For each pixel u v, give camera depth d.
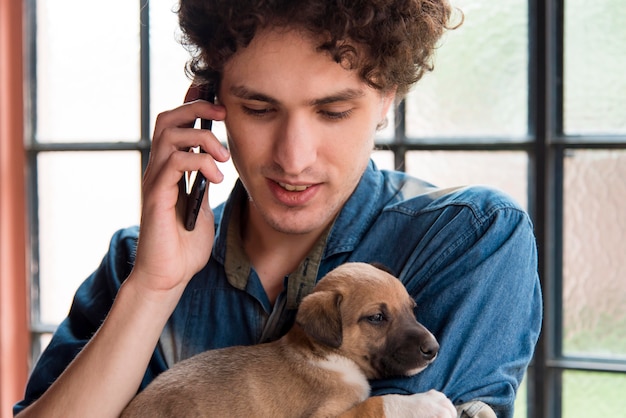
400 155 3.10
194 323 1.65
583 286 2.99
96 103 3.48
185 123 1.55
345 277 1.54
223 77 1.50
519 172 3.01
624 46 2.92
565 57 2.97
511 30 2.99
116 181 3.49
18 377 3.54
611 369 2.96
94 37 3.47
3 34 3.47
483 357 1.44
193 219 1.55
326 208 1.50
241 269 1.63
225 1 1.41
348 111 1.44
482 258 1.47
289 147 1.42
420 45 1.55
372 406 1.38
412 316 1.51
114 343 1.52
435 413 1.33
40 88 3.53
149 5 3.35
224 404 1.46
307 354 1.51
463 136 3.06
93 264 3.55
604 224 2.97
